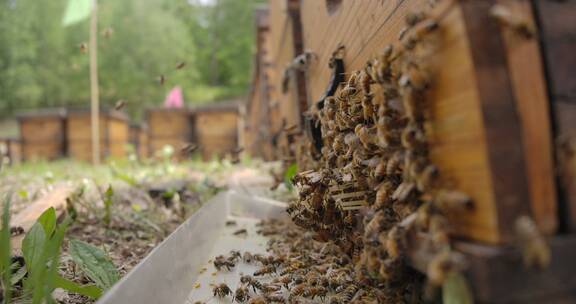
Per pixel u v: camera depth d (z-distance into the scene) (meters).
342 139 0.53
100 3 9.08
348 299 0.49
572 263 0.27
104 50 9.58
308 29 1.05
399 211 0.38
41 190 1.41
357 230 0.49
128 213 1.09
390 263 0.35
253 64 3.58
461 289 0.28
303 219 0.58
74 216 0.97
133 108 10.05
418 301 0.38
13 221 0.76
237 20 13.59
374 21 0.53
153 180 2.00
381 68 0.36
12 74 9.30
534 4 0.29
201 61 13.60
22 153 4.19
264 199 1.16
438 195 0.30
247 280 0.57
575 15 0.30
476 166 0.28
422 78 0.32
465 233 0.30
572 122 0.28
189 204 1.25
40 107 9.87
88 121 4.05
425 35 0.32
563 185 0.28
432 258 0.30
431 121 0.33
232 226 1.03
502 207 0.27
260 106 3.23
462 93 0.29
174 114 4.23
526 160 0.27
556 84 0.28
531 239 0.25
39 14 10.06
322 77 0.89
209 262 0.72
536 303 0.26
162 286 0.47
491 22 0.28
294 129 1.20
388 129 0.36
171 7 13.12
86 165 3.49
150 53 10.02
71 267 0.66
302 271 0.60
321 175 0.53
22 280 0.53
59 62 10.00
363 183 0.46
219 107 4.21
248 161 3.38
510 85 0.28
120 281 0.37
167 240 0.50
